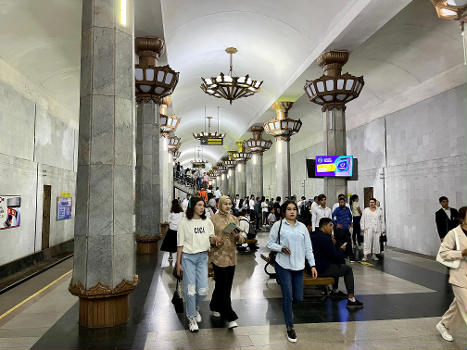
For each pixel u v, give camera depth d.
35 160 8.41
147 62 9.37
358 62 10.74
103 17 4.22
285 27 10.18
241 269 7.80
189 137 34.69
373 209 9.03
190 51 12.14
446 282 6.40
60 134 10.18
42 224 8.88
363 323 4.25
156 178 10.01
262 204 18.91
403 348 3.53
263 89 16.14
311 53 10.14
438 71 9.45
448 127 9.09
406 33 8.80
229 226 4.08
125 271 4.16
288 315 3.78
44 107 8.96
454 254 3.50
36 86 8.45
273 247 3.91
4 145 6.90
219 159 47.44
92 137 4.08
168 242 7.10
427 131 9.92
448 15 5.07
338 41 8.66
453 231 3.61
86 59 4.20
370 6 7.06
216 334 3.90
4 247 6.86
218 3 9.49
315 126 18.92
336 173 9.44
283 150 15.74
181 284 5.17
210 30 11.05
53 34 7.16
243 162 29.77
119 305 4.21
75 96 10.65
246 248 10.75
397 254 9.96
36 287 6.29
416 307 4.88
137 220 9.93
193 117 25.72
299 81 12.01
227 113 24.02
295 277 3.97
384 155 12.13
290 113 17.50
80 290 3.99
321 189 18.27
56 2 6.34
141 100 9.90
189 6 9.14
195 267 4.12
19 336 3.85
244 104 20.17
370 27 7.93
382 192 12.19
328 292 5.65
